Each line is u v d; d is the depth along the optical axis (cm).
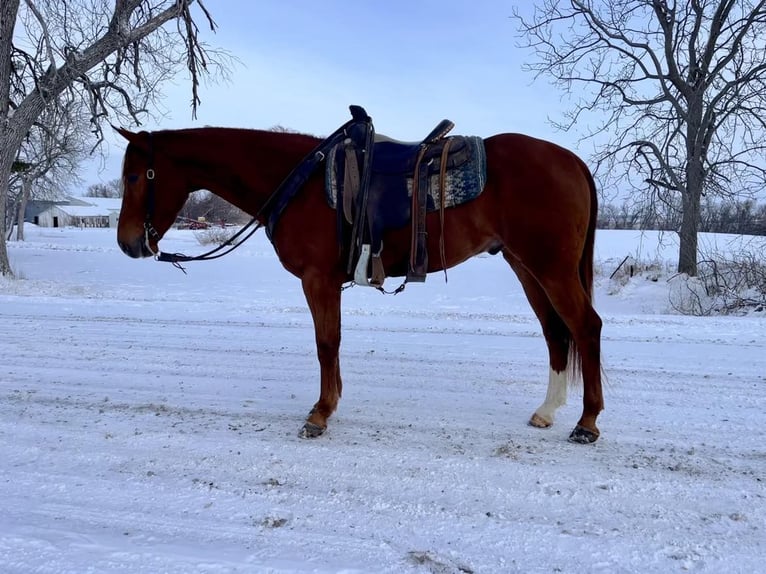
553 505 270
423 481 295
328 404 365
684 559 226
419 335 701
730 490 286
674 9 1633
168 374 510
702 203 1638
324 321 357
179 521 253
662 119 1703
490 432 368
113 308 885
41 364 540
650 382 486
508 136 354
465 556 227
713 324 770
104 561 218
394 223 339
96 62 1408
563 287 339
